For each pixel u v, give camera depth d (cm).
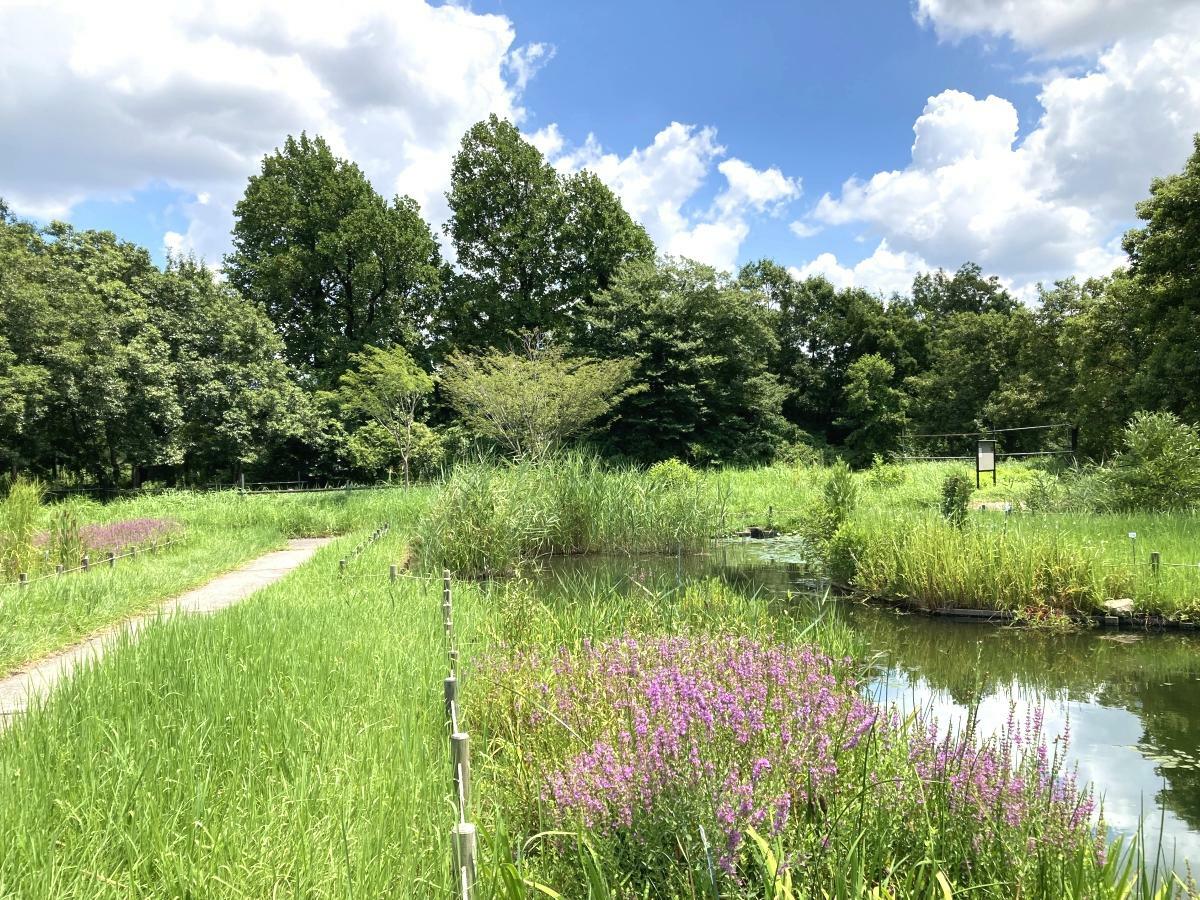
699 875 252
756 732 352
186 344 2997
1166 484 1483
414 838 307
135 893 264
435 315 3966
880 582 1147
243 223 3725
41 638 757
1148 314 2183
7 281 2369
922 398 4522
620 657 516
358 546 1380
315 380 3534
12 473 2416
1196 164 2045
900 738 407
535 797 350
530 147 3991
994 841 303
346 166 3872
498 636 658
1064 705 688
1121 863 398
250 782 346
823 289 5212
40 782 334
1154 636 929
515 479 1585
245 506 2097
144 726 404
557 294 3938
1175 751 576
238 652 556
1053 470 2488
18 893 255
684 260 3666
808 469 2944
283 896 262
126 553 1335
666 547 1722
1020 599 1015
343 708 458
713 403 3716
